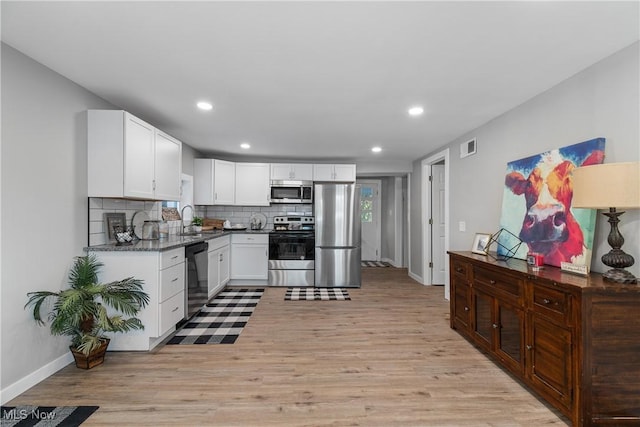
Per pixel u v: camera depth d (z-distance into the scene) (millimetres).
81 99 2559
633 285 1702
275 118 3365
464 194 3908
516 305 2199
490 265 2506
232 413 1877
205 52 2018
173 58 2100
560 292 1802
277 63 2156
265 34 1810
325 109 3070
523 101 2816
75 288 2348
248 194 5375
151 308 2691
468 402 2002
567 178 2236
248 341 2938
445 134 3943
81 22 1706
